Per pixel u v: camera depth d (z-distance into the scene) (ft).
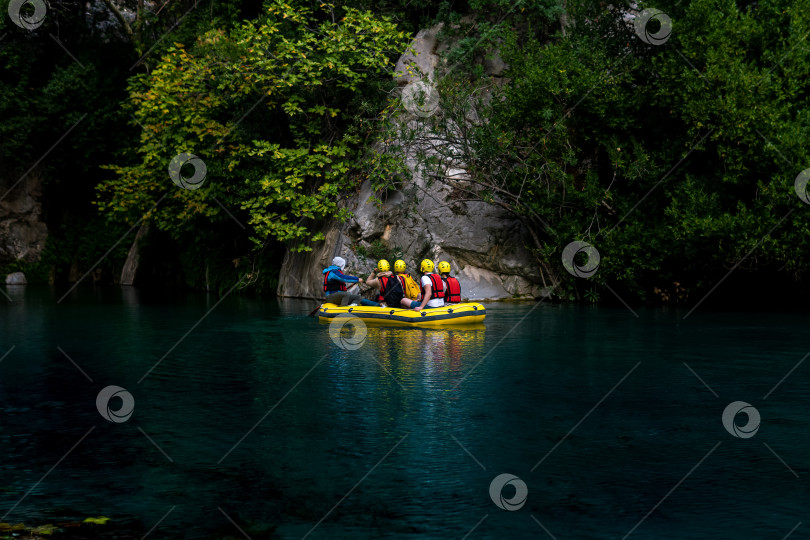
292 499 16.62
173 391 27.61
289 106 65.21
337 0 69.87
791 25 54.19
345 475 18.12
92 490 17.24
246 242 80.89
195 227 77.05
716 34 54.34
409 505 16.25
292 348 38.27
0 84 98.53
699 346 37.76
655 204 59.06
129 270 100.53
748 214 53.36
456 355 35.60
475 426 22.36
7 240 105.09
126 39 107.76
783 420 23.06
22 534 14.75
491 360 34.01
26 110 98.94
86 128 101.40
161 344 39.86
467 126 63.05
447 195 65.51
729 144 55.11
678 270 60.90
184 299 70.59
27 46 103.91
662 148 58.44
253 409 24.71
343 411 24.34
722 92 54.60
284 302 65.87
